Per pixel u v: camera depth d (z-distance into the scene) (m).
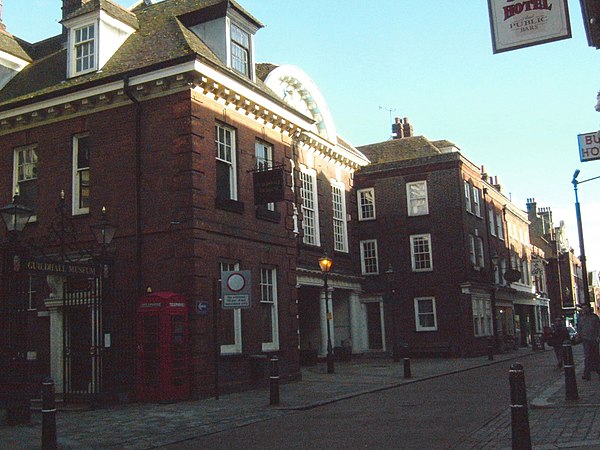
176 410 13.77
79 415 13.45
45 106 18.25
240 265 18.09
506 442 8.77
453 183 34.16
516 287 46.38
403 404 13.56
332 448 8.94
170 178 16.67
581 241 25.66
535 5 7.62
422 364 27.61
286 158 21.09
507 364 26.92
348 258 32.59
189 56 16.38
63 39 22.59
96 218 17.42
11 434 10.98
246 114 19.16
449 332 33.09
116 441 10.27
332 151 31.36
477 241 36.41
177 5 20.14
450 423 10.70
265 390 17.50
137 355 15.64
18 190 19.03
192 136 16.59
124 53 18.64
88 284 16.00
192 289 16.03
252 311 18.42
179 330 15.62
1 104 18.86
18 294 12.38
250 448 9.31
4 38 21.91
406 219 34.88
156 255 16.56
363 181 36.19
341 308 33.31
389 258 34.91
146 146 17.11
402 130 40.78
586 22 10.12
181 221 16.34
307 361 27.39
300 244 27.58
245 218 18.52
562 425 9.66
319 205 30.14
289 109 20.67
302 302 30.72
